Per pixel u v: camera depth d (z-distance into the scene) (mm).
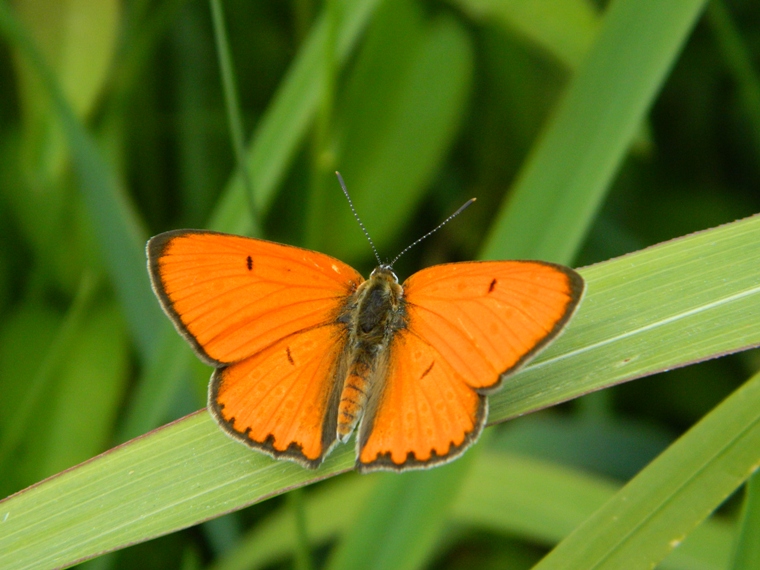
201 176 420
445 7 413
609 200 422
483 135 422
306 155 416
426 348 372
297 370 374
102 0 406
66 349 404
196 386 401
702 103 425
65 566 369
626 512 364
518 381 372
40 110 406
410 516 385
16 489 395
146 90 419
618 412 413
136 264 396
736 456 364
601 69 387
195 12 420
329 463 372
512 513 394
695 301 374
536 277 367
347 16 397
